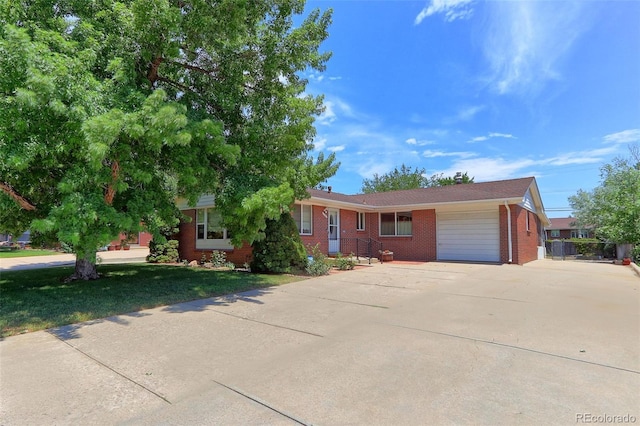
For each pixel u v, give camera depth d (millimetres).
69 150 5867
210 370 3672
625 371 3527
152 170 7172
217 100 8625
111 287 8570
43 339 4777
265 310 6410
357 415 2727
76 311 6152
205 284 9000
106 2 6973
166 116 5832
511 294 7836
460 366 3695
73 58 5891
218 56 8352
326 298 7496
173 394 3139
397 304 6840
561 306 6574
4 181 6617
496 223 15766
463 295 7734
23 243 29047
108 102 6047
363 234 19250
